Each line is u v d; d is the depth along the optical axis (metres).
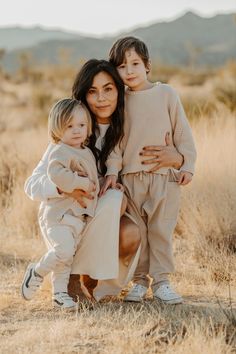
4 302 5.30
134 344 4.30
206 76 45.41
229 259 6.38
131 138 5.34
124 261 5.35
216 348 4.17
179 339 4.38
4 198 9.01
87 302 5.30
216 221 7.06
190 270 6.25
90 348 4.32
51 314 5.08
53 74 50.88
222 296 5.50
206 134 9.09
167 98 5.35
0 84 51.69
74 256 5.30
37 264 5.21
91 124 5.21
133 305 5.27
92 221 5.20
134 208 5.40
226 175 7.77
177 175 5.41
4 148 10.68
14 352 4.27
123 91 5.29
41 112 23.19
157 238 5.39
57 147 5.13
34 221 8.05
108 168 5.32
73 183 5.03
